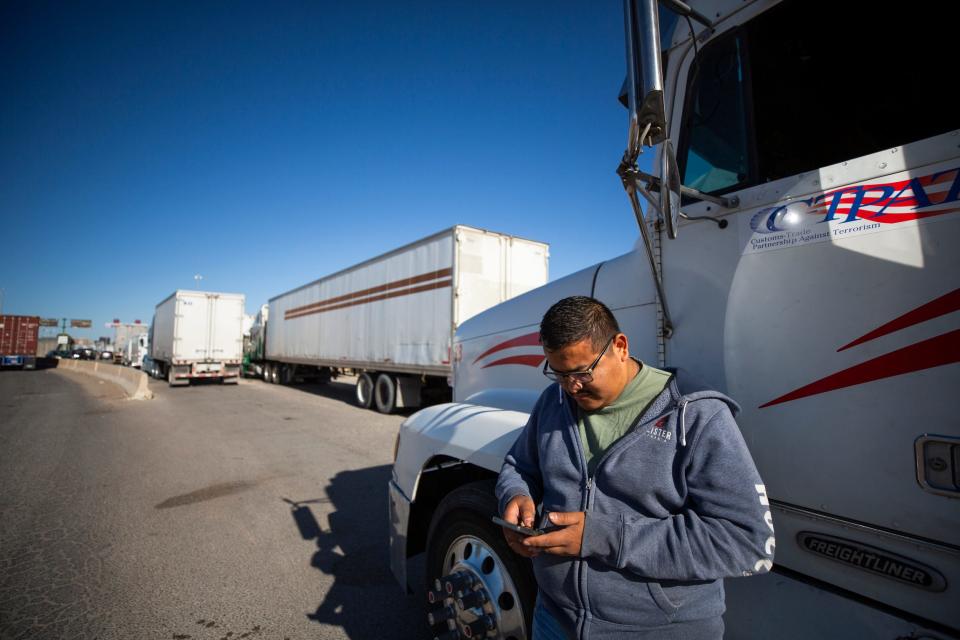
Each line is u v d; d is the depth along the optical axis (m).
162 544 3.70
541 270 10.47
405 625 2.64
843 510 1.14
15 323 32.97
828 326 1.18
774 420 1.28
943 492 0.98
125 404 12.53
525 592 1.58
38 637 2.52
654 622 1.08
